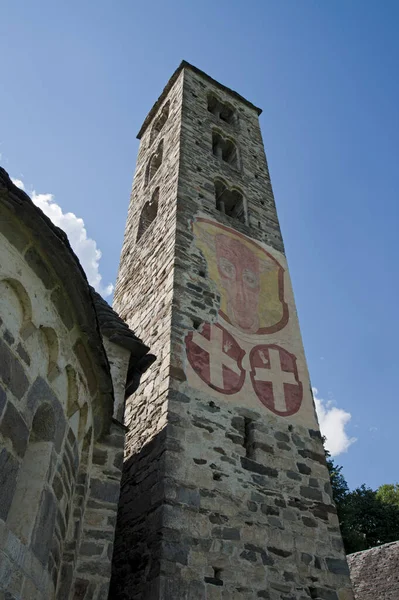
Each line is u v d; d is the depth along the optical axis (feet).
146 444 34.78
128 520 32.45
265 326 45.57
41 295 19.47
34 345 18.85
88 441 24.91
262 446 36.17
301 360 44.91
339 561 33.22
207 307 42.93
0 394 16.07
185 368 37.11
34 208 18.61
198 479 31.68
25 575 16.07
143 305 47.91
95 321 22.22
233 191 61.16
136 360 34.55
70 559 21.80
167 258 46.83
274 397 40.09
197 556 28.43
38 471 18.43
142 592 27.63
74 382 21.90
